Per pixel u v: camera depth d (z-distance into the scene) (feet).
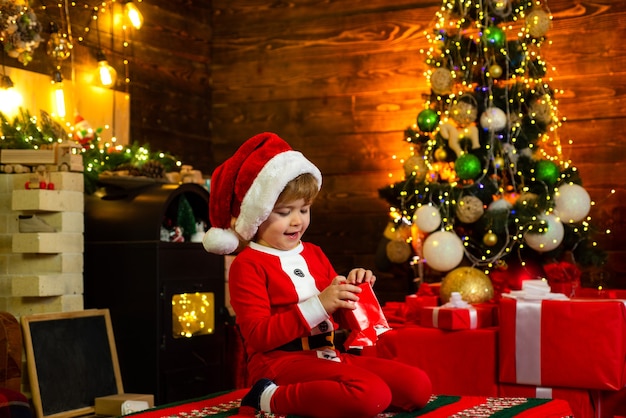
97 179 13.04
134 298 12.39
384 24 17.80
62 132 13.17
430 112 13.87
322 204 18.24
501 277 12.59
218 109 19.25
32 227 11.55
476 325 10.34
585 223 13.43
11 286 11.76
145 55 17.24
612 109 15.94
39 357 10.99
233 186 7.63
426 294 12.42
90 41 15.70
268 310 7.38
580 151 16.11
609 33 16.01
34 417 10.72
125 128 16.49
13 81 13.88
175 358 12.60
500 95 13.52
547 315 9.60
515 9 13.84
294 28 18.61
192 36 18.69
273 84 18.80
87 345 11.76
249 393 7.13
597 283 15.51
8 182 11.84
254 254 7.58
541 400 7.91
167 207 12.77
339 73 18.19
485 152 13.42
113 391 11.98
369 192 17.84
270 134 7.77
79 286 12.02
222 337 13.64
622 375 9.43
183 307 13.03
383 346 10.68
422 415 7.12
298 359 7.28
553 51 16.35
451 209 13.30
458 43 13.75
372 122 17.85
